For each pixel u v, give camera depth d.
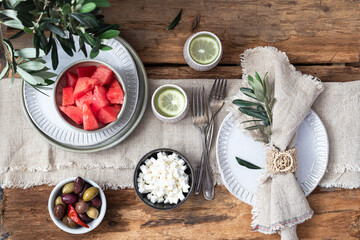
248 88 1.28
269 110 1.25
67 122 1.18
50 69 1.26
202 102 1.33
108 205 1.32
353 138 1.35
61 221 1.24
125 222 1.31
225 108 1.36
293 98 1.27
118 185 1.32
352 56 1.40
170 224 1.32
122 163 1.32
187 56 1.29
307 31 1.40
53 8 1.03
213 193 1.31
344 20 1.40
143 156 1.24
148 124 1.34
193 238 1.32
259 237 1.32
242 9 1.39
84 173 1.32
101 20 1.15
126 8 1.37
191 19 1.38
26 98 1.26
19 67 1.03
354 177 1.34
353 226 1.33
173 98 1.28
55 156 1.32
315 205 1.34
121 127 1.28
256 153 1.32
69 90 1.21
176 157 1.28
